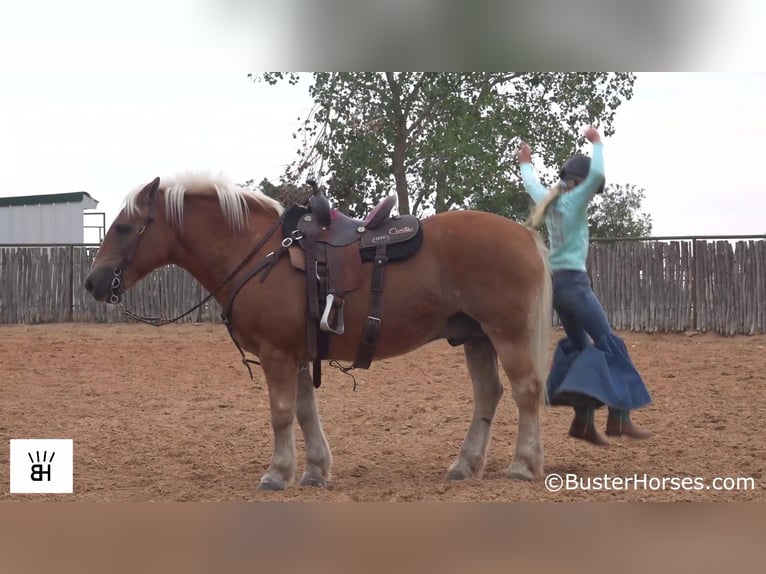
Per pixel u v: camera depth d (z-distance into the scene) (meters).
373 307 6.86
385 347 7.00
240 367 15.02
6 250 21.84
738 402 10.98
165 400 11.87
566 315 7.38
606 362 7.25
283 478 7.04
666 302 18.48
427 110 24.20
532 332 6.86
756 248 17.73
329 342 6.95
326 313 6.70
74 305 21.92
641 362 14.89
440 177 24.41
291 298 6.88
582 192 7.27
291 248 6.96
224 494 6.91
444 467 8.04
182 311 21.47
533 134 24.86
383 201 7.08
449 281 6.91
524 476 7.02
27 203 29.95
